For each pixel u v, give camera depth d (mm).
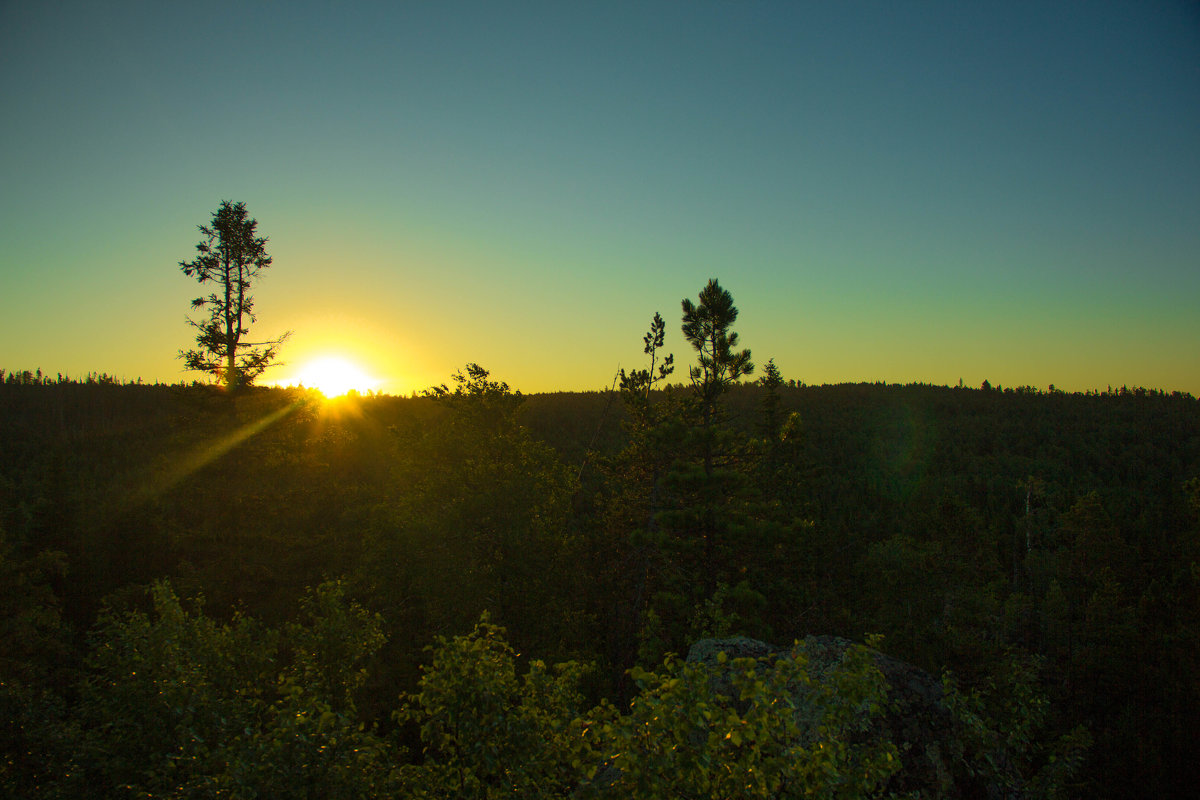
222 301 24500
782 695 5543
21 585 19531
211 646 11164
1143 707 26062
